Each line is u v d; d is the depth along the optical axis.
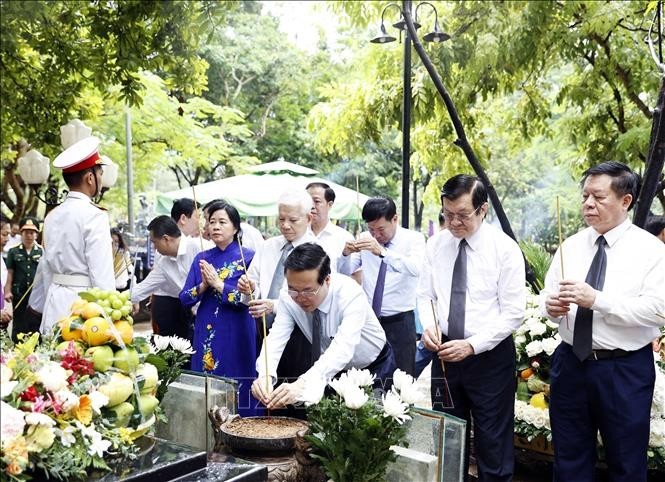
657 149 3.63
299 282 2.65
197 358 3.87
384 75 6.89
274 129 15.75
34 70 7.18
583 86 6.95
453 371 3.15
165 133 10.96
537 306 3.94
